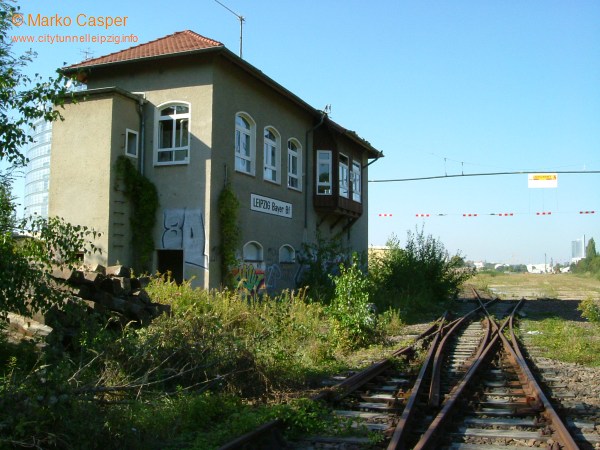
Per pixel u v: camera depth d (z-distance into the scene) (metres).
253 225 18.92
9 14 8.12
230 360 7.95
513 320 19.44
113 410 5.70
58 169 16.58
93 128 16.33
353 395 8.02
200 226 16.58
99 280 9.10
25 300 7.60
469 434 6.21
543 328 17.34
